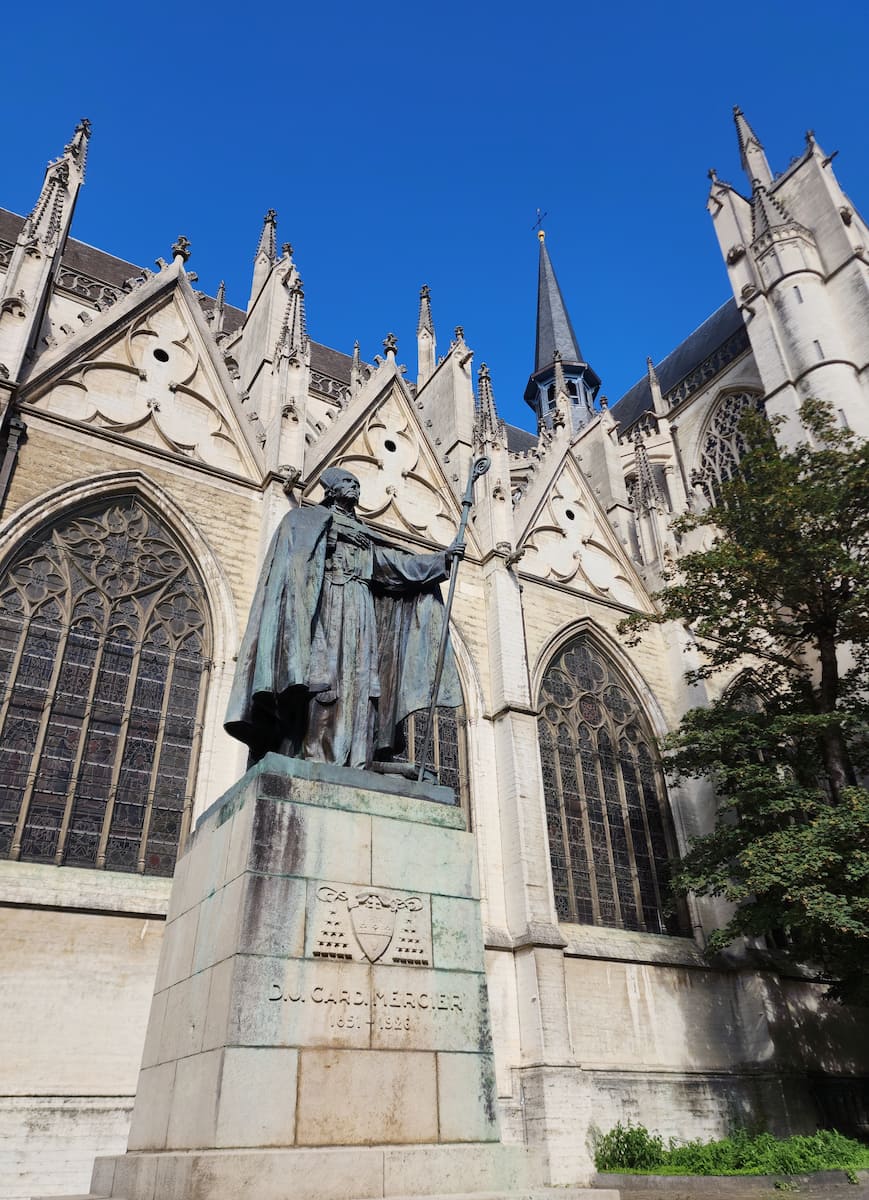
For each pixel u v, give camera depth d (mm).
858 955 20500
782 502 23562
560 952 22359
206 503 23719
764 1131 22297
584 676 30344
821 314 42844
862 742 24922
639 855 27906
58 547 21172
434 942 6918
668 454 54469
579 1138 19969
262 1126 5617
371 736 8422
